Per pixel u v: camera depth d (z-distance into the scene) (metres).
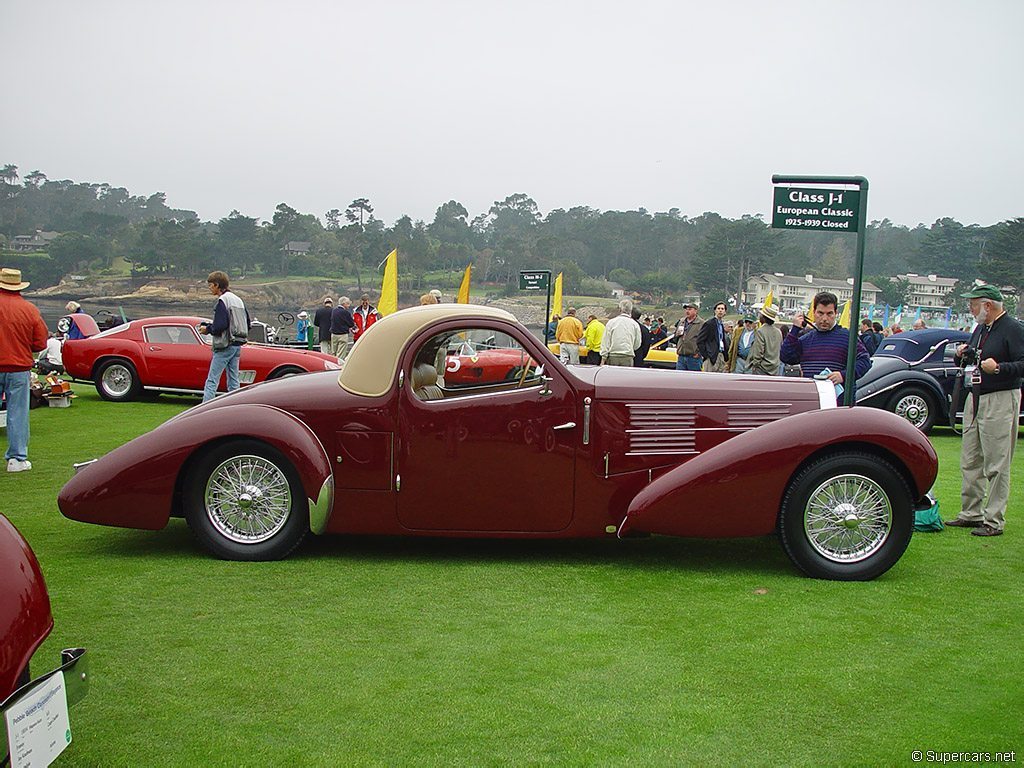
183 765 3.05
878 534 5.29
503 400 5.53
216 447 5.51
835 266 84.38
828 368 7.83
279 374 13.51
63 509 5.51
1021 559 5.84
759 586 5.16
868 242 103.06
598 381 5.64
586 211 112.94
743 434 5.39
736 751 3.18
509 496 5.58
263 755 3.12
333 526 5.61
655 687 3.71
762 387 5.80
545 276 15.95
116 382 13.98
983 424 6.51
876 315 53.19
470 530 5.62
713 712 3.48
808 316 10.91
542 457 5.55
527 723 3.38
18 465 8.27
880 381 12.67
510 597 4.90
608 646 4.16
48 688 2.49
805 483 5.25
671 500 5.30
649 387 5.64
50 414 12.33
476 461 5.54
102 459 5.61
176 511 5.76
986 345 6.49
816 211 6.58
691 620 4.54
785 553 5.73
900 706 3.56
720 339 14.50
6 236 109.69
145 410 12.85
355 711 3.46
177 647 4.09
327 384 5.69
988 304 6.51
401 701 3.55
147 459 5.48
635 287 85.56
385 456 5.55
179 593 4.89
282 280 82.44
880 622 4.55
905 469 5.30
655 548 6.03
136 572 5.28
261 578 5.20
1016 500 7.92
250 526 5.59
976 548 6.14
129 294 78.94
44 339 8.38
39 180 136.62
